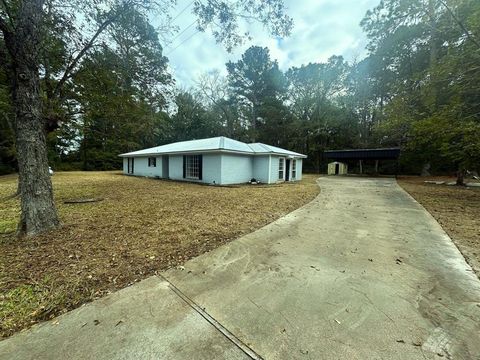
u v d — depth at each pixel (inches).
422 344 69.8
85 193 368.8
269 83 1208.2
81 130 367.2
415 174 918.4
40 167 165.9
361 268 120.4
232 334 73.8
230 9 199.0
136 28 230.4
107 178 650.2
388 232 181.0
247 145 633.0
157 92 301.0
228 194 374.9
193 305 88.8
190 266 121.7
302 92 1229.1
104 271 114.4
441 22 371.2
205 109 1310.3
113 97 269.1
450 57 308.2
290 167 664.4
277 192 404.8
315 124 1098.1
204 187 470.6
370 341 70.9
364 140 1083.3
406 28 615.2
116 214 231.8
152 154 658.2
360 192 414.3
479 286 103.4
